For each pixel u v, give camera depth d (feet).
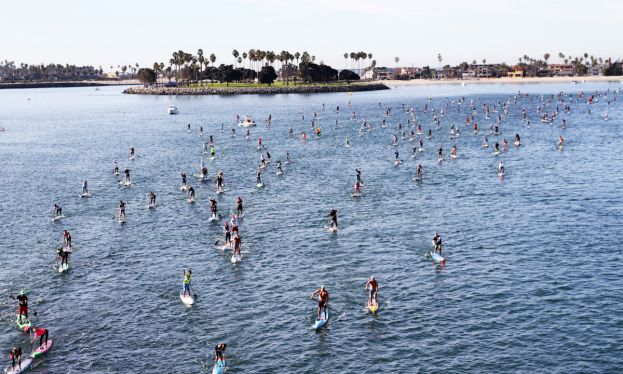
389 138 454.40
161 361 118.11
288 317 136.15
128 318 137.49
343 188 274.36
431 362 115.03
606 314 132.46
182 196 265.13
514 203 235.81
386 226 207.82
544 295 144.15
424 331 127.54
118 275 165.48
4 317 139.03
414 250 180.86
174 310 141.38
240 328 131.44
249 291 151.84
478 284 152.25
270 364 115.96
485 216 217.77
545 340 122.01
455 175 297.12
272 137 482.69
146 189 282.77
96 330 131.75
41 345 123.03
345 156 371.15
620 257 168.86
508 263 167.32
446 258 172.96
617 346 118.32
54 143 485.15
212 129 557.33
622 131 454.81
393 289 150.51
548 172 297.53
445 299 143.54
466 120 535.19
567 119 561.43
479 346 120.47
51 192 280.92
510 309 136.87
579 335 123.44
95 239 200.54
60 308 143.64
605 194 245.04
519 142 394.93
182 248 188.85
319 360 117.08
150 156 395.34
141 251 186.60
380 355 118.21
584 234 191.52
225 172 324.19
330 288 152.35
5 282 161.17
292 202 248.32
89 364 117.29
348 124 567.59
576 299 141.08
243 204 246.68
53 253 185.68
